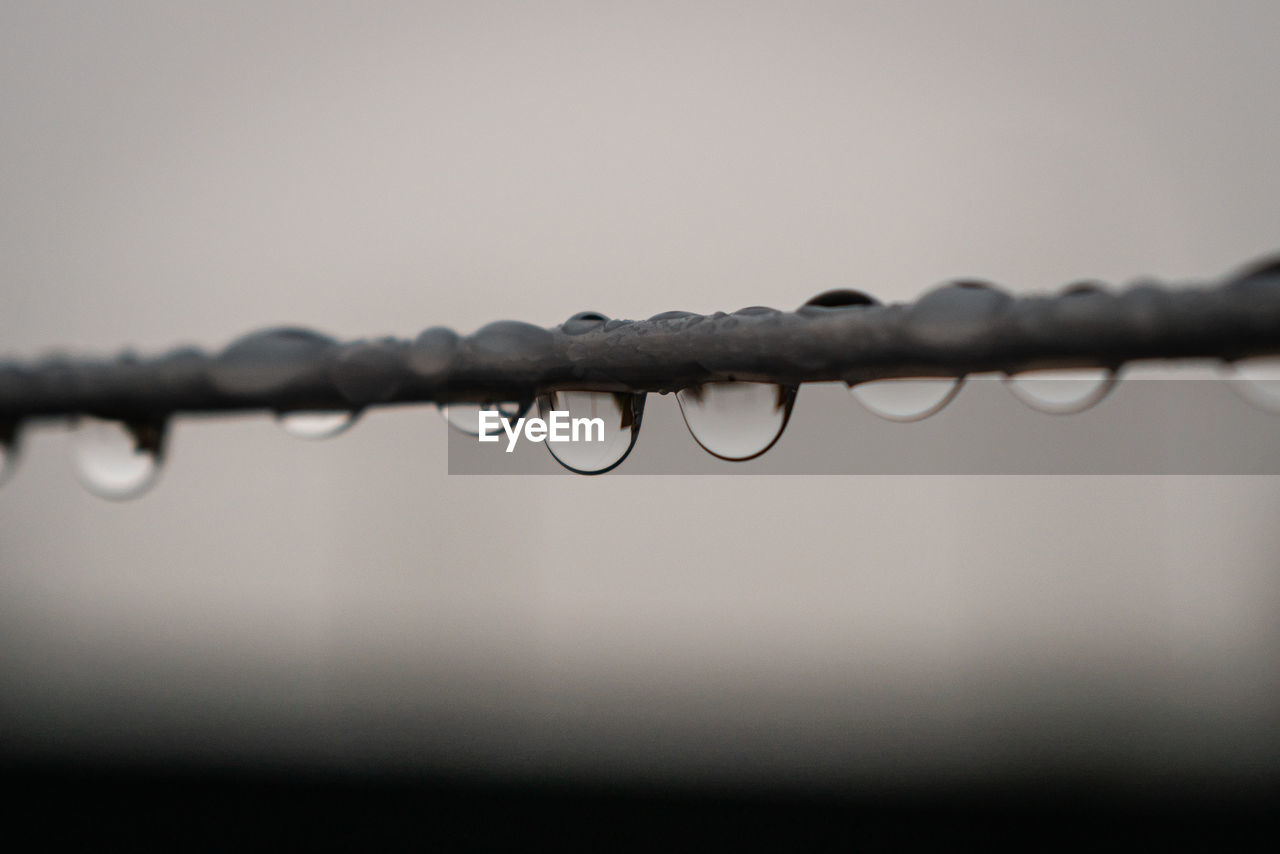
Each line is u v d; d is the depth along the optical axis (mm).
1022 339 76
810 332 78
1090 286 79
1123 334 70
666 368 81
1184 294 70
